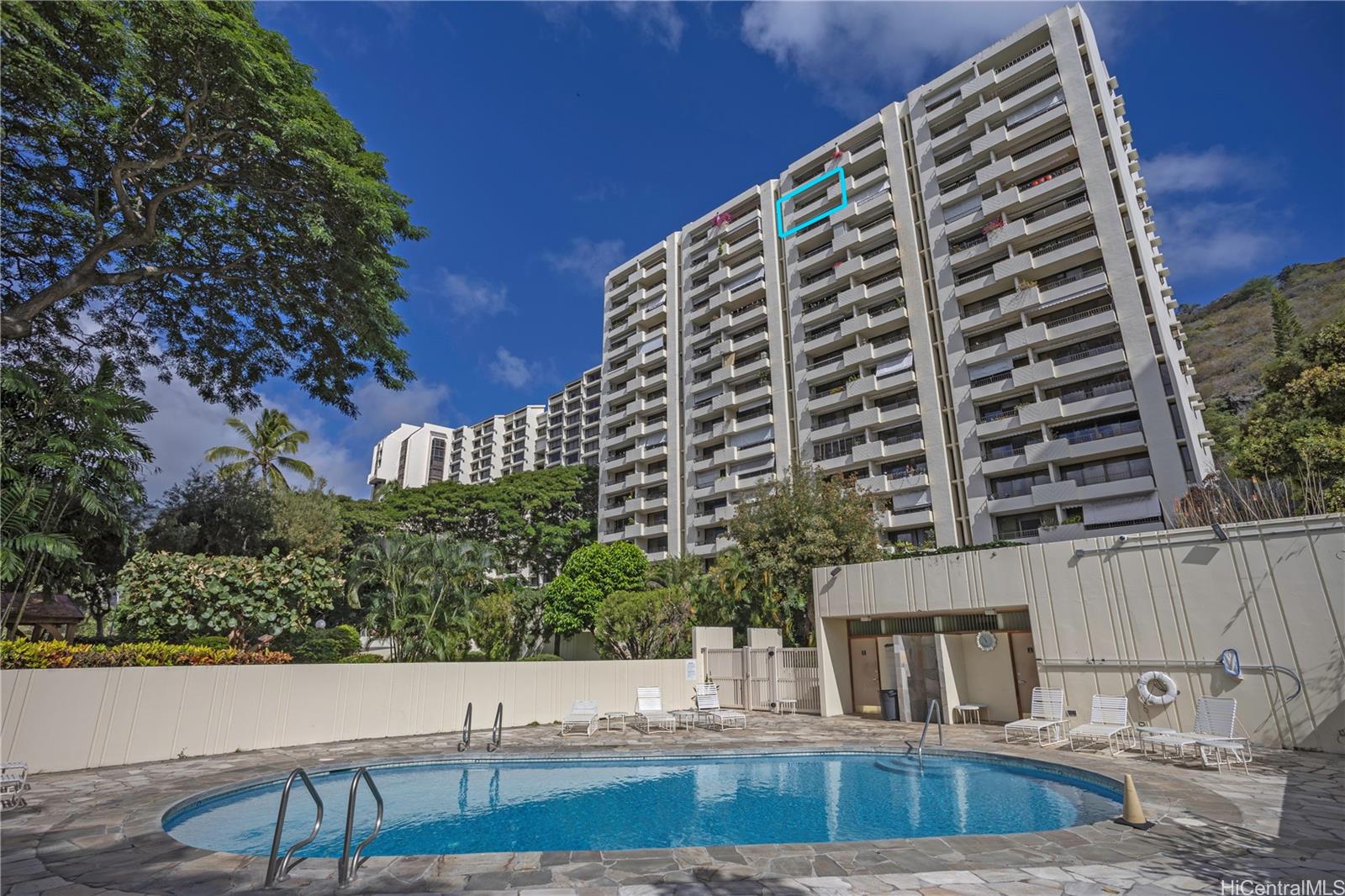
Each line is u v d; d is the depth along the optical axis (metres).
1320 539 11.20
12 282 16.20
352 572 26.48
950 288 40.03
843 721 17.12
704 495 50.56
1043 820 8.14
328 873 5.17
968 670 17.36
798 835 7.66
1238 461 23.12
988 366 37.66
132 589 16.94
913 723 16.52
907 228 42.97
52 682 10.65
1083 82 36.84
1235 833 6.27
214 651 13.80
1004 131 39.19
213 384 19.58
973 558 15.80
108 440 15.19
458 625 26.91
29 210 14.92
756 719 17.72
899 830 7.82
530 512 55.56
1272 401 23.34
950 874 5.12
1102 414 32.81
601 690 18.73
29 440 14.07
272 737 13.03
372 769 11.47
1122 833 6.30
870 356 42.09
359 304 17.03
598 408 89.88
